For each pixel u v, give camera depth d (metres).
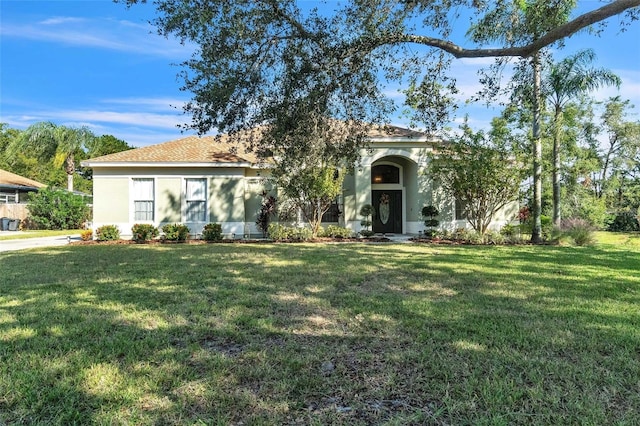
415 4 7.11
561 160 20.75
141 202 17.31
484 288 6.80
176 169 17.33
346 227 18.08
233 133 7.61
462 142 15.43
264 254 11.44
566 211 21.88
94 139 32.00
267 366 3.48
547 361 3.57
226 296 6.14
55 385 3.06
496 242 15.26
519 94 8.59
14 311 5.25
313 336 4.31
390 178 20.03
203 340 4.21
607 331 4.44
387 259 10.40
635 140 29.14
